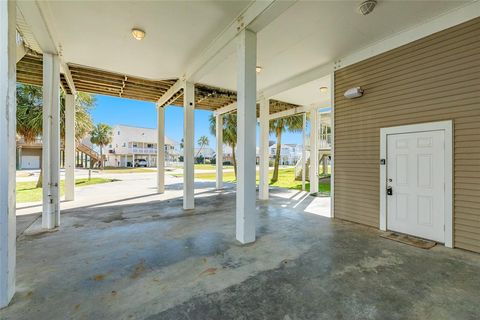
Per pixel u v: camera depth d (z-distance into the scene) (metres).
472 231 3.15
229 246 3.35
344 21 3.51
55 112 4.15
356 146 4.54
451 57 3.30
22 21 3.32
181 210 5.66
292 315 1.86
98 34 3.91
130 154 33.66
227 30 3.74
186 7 3.21
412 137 3.75
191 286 2.29
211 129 16.12
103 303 2.02
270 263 2.80
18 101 9.32
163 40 4.12
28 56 4.76
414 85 3.68
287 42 4.12
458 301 2.04
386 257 2.98
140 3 3.12
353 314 1.87
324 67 5.14
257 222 4.68
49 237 3.70
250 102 3.48
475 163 3.12
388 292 2.18
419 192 3.68
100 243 3.45
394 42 3.90
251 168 3.54
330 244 3.44
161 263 2.79
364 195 4.43
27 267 2.67
